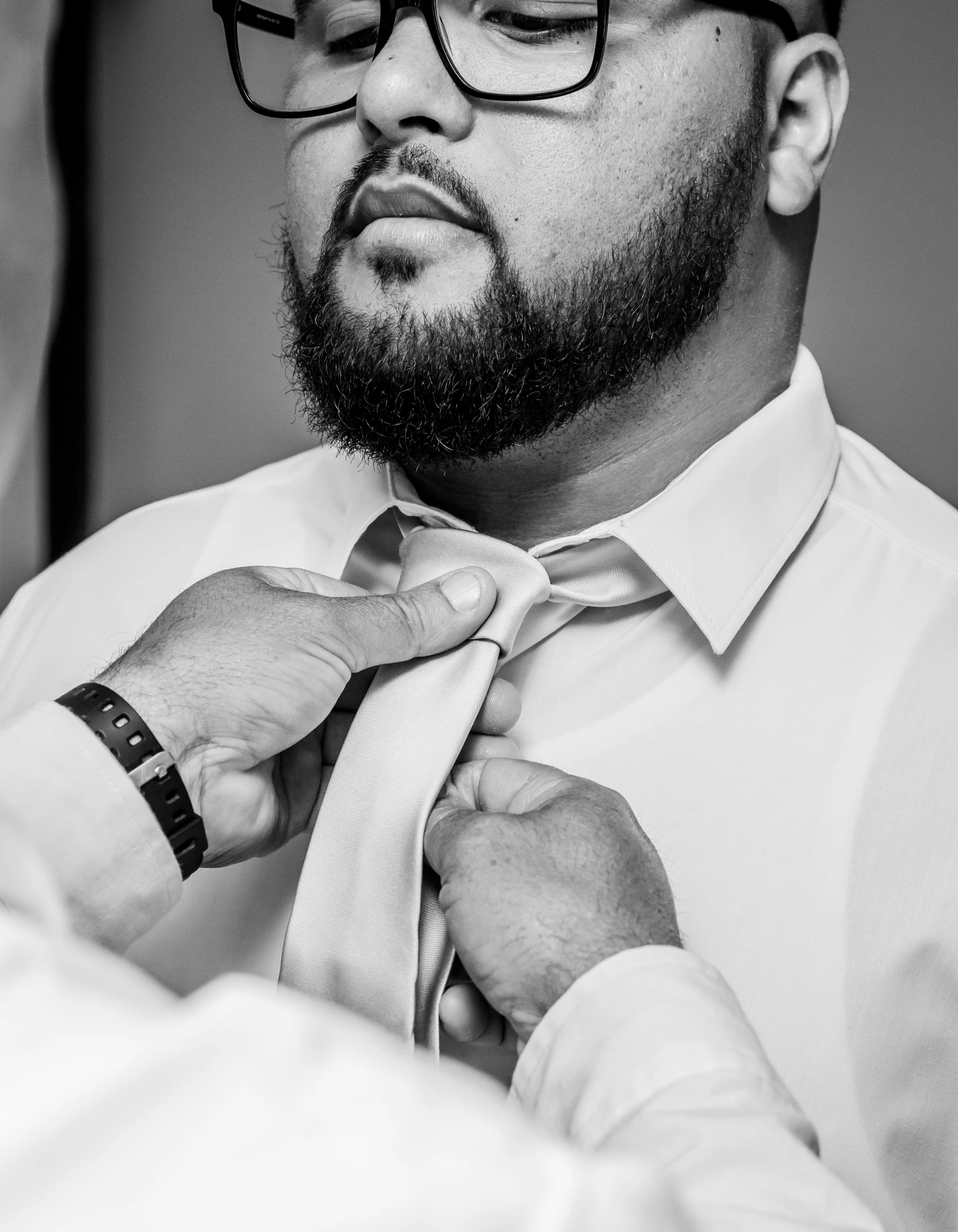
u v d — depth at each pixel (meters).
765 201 0.63
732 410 0.64
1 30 0.76
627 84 0.55
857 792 0.57
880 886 0.56
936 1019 0.54
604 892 0.44
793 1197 0.33
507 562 0.56
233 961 0.63
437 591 0.55
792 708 0.60
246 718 0.52
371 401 0.58
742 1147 0.34
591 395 0.58
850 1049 0.54
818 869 0.56
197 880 0.64
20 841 0.29
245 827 0.54
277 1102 0.22
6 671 0.83
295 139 0.61
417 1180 0.21
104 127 1.22
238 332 1.22
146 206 1.23
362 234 0.57
